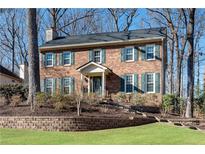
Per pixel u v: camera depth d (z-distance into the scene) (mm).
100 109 24859
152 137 17656
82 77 36562
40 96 23969
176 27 41719
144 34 36219
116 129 21047
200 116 29938
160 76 34719
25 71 45375
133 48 35906
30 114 22031
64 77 37656
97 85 36406
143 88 35094
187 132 19094
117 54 36375
